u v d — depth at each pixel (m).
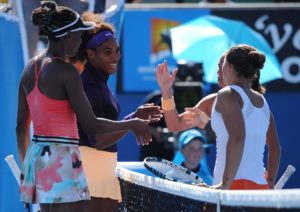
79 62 13.13
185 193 10.98
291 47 25.39
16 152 15.74
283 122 25.41
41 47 16.44
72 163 11.42
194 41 23.48
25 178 11.50
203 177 19.16
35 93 11.52
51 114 11.41
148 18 25.45
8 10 16.14
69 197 11.32
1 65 15.56
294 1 28.86
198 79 22.67
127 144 25.05
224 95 11.26
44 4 11.49
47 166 11.31
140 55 25.45
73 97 11.40
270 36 25.39
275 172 12.62
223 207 10.09
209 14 25.52
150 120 13.02
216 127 11.39
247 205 9.70
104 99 13.13
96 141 12.98
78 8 16.02
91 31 13.15
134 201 12.94
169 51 25.41
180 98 21.52
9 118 15.63
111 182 13.45
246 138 11.27
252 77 11.65
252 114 11.30
